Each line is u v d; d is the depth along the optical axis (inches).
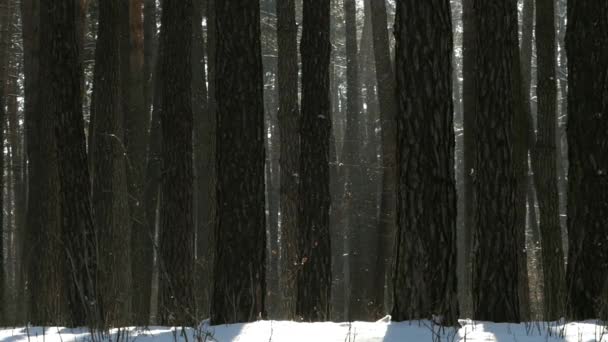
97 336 259.4
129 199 568.1
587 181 330.0
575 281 330.3
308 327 259.1
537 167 507.2
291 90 565.3
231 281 306.3
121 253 497.7
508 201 325.4
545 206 500.7
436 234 277.9
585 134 331.3
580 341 234.8
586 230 328.8
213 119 632.4
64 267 385.7
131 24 607.8
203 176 644.7
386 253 637.3
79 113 363.9
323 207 441.1
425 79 280.7
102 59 486.0
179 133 446.3
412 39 282.4
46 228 517.3
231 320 304.2
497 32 332.2
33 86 564.7
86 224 358.3
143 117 585.0
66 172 359.3
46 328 320.2
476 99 337.4
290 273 419.8
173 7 452.8
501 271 321.1
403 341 236.7
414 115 281.0
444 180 280.8
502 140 327.6
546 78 508.4
